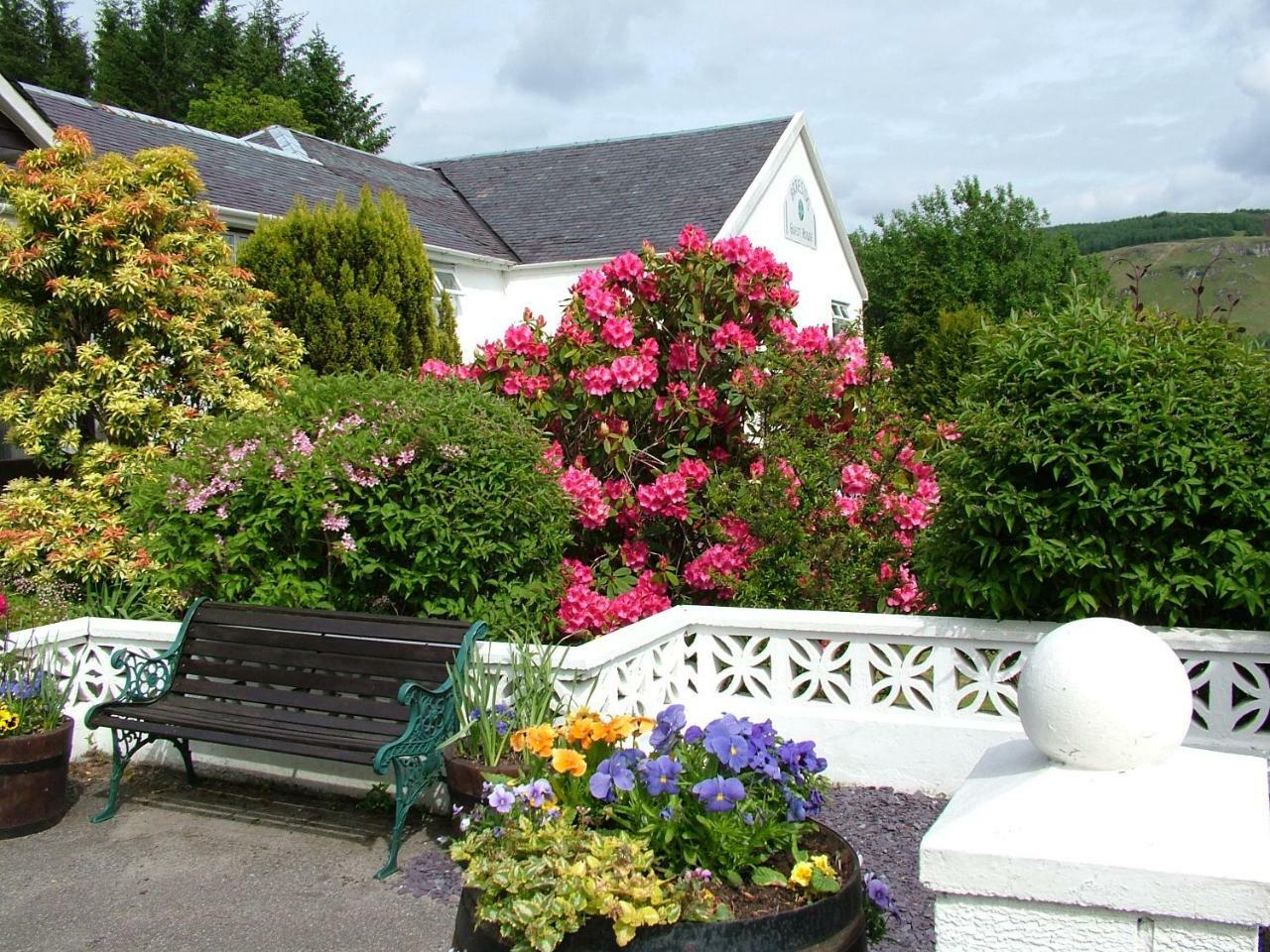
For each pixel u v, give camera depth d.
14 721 4.65
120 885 4.16
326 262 11.12
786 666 5.25
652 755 2.91
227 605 5.15
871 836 4.41
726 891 2.59
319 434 5.33
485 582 5.36
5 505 7.12
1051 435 4.43
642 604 5.93
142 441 7.58
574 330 6.35
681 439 6.66
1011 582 4.61
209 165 14.02
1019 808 2.11
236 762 5.34
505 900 2.40
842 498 5.89
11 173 7.55
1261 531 4.26
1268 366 4.46
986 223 34.06
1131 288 5.75
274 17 41.69
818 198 20.33
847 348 6.23
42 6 38.62
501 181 19.95
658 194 17.92
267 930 3.78
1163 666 2.18
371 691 4.62
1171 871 1.90
